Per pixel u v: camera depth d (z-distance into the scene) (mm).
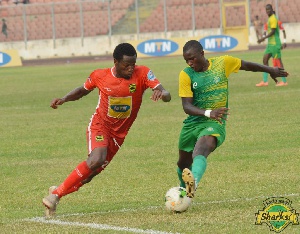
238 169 23391
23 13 123562
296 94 47094
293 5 119188
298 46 110062
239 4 121562
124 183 22109
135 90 17797
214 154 26781
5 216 18094
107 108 17922
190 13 124375
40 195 20891
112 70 17859
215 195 19375
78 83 69062
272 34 52125
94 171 18016
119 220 16719
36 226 16531
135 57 17328
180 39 107375
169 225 15812
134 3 128375
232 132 32188
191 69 18328
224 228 15281
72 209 18578
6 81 77000
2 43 126438
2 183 23031
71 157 28203
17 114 45219
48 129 37125
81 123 39125
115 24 126438
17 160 27875
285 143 28359
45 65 106312
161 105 46281
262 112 38906
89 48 123875
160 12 125812
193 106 17906
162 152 28078
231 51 104375
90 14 128375
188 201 17141
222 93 18344
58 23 128500
